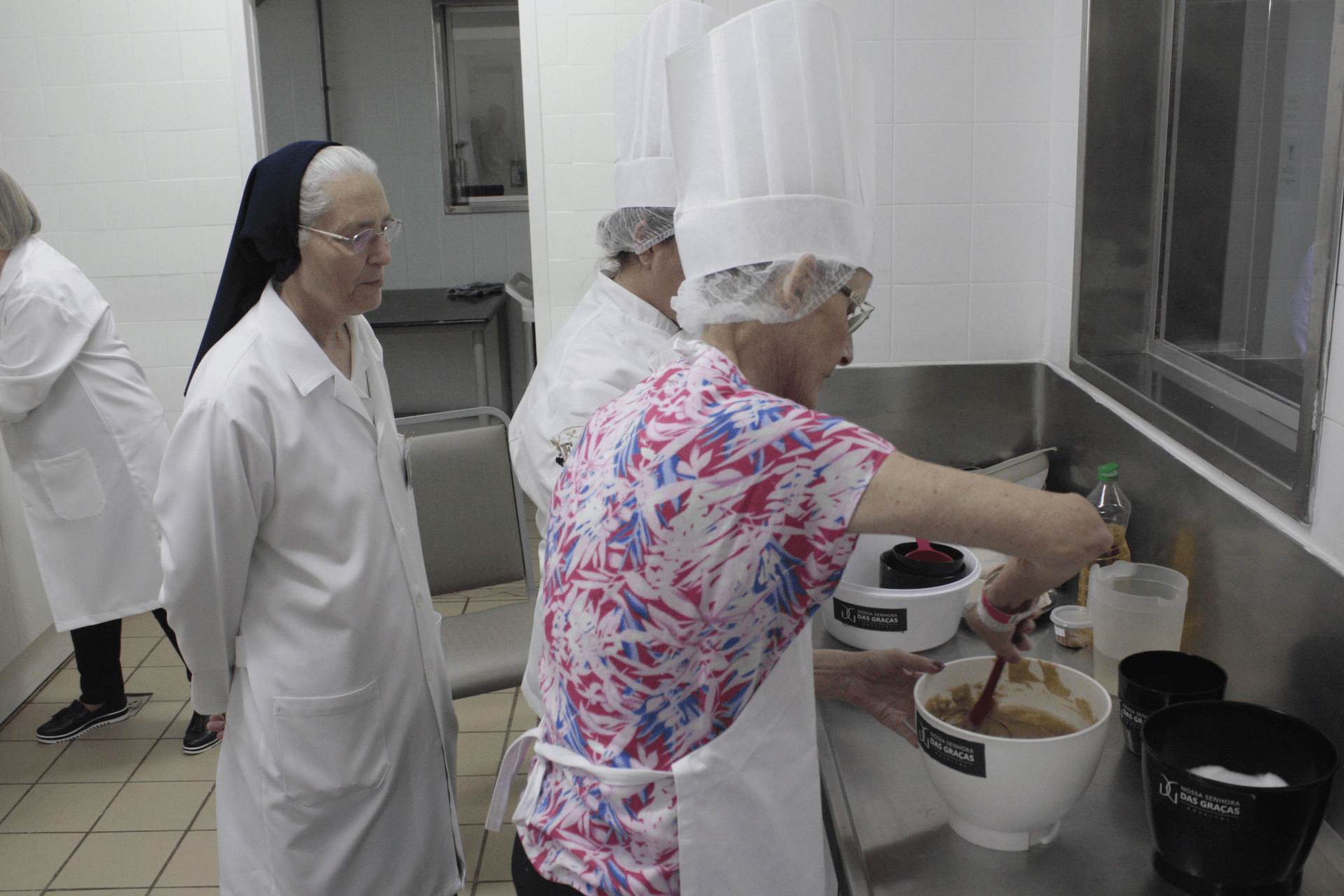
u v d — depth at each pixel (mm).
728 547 783
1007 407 2178
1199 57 1700
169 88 3324
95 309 2475
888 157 2092
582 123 3152
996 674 1122
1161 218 1858
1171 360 1850
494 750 2656
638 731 842
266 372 1438
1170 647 1310
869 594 1405
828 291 874
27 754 2668
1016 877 980
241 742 1527
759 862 879
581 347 1451
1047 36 2023
